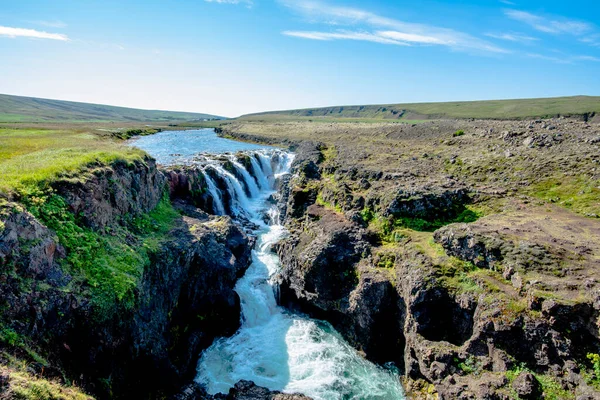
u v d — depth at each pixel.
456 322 21.16
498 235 22.83
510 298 19.12
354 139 69.50
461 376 18.59
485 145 45.62
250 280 31.86
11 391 11.04
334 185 40.34
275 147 77.81
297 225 39.59
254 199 52.97
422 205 30.03
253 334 27.42
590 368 16.09
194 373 23.25
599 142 36.59
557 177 32.50
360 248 28.64
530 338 17.52
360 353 24.98
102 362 16.62
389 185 35.81
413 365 21.25
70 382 14.33
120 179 26.53
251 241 37.19
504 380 17.14
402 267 24.80
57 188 19.86
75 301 16.16
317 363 24.00
